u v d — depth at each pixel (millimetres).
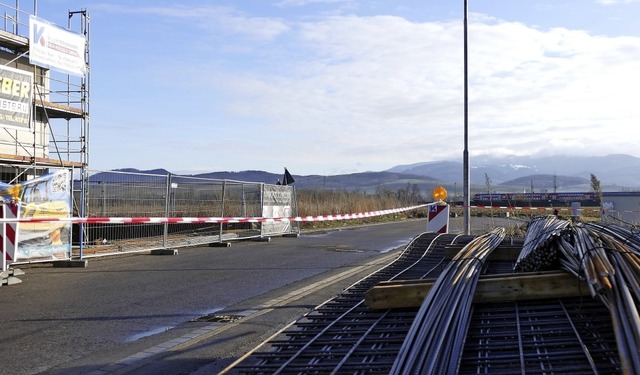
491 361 3975
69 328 7203
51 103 17859
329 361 4328
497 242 8961
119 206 14977
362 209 37625
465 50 18469
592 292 4391
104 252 14070
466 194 17656
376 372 4059
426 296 5176
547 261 5930
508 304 5207
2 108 15688
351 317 5387
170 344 6469
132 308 8398
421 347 4172
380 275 7809
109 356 6023
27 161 16703
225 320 7672
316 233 25625
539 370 3730
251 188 20516
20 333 6938
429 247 10633
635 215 19328
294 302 8898
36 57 16781
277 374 4133
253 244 19109
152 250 15414
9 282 10172
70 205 12664
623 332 3715
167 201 16531
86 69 19344
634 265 4789
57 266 12570
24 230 11516
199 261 13977
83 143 19469
